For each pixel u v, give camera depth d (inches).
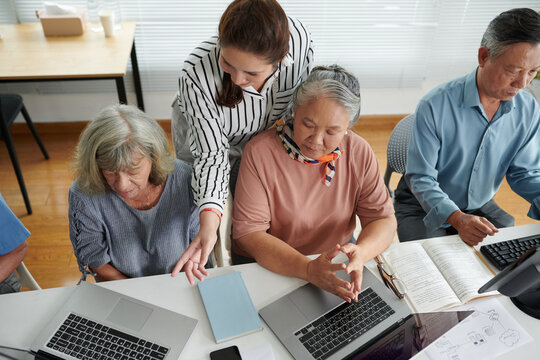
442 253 52.3
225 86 51.0
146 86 118.2
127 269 54.7
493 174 66.5
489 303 46.9
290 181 52.4
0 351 40.4
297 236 56.1
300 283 48.4
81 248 52.1
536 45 51.1
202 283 47.5
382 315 45.2
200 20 109.8
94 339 41.6
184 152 74.3
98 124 45.7
